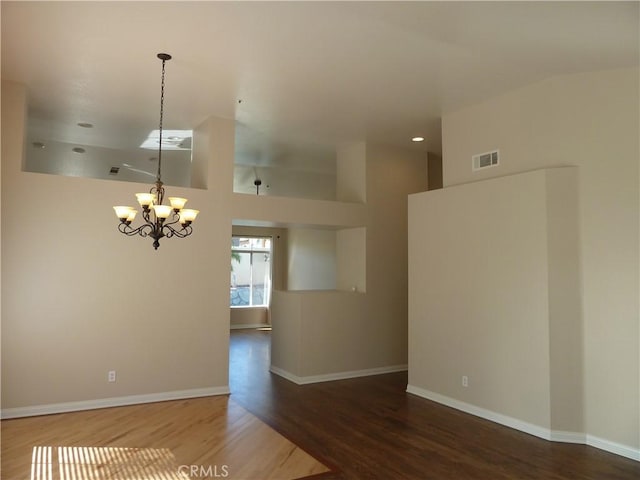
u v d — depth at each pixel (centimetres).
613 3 295
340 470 365
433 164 800
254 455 392
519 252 465
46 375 491
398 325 723
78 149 719
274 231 1221
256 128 633
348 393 590
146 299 542
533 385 446
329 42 378
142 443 415
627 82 411
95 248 518
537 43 368
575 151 439
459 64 420
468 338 518
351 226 698
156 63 423
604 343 413
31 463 370
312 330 651
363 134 659
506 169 498
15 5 324
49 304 494
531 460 386
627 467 372
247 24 349
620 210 409
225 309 587
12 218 479
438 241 563
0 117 449
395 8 320
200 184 608
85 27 357
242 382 643
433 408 528
